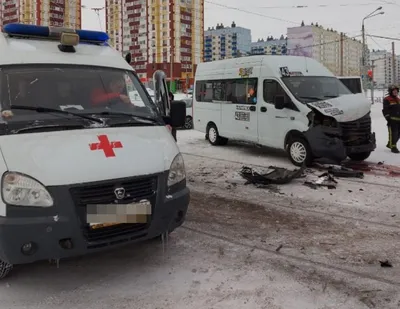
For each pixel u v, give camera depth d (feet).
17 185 11.21
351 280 13.29
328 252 15.53
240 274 13.70
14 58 14.47
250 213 20.38
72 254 11.62
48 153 11.79
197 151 39.60
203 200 22.72
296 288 12.76
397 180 26.84
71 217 11.37
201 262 14.65
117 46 271.90
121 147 12.76
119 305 11.88
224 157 36.14
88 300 12.16
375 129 51.55
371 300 12.06
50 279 13.46
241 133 37.73
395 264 14.49
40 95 14.01
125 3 264.11
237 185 26.09
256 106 35.40
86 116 13.82
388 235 17.30
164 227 13.07
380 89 252.42
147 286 12.96
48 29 15.88
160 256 15.16
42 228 11.16
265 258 14.98
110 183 11.86
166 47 252.21
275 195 23.62
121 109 14.98
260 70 34.91
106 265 14.43
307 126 30.22
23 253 11.30
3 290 12.75
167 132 14.82
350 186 25.38
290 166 31.63
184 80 254.88
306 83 32.81
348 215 20.01
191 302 11.98
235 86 38.45
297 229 18.07
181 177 13.85
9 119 12.86
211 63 42.52
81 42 16.87
